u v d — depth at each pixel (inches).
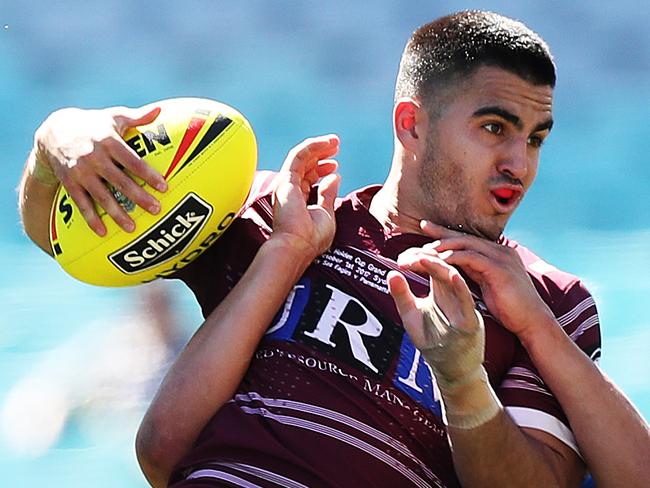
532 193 1127.0
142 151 362.6
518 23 382.0
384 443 345.7
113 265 366.0
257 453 344.5
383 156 1160.2
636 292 917.8
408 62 388.5
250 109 1246.9
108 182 359.6
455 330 315.9
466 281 372.2
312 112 1240.8
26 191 397.1
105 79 1302.9
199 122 369.4
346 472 341.1
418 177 379.9
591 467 346.9
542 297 376.2
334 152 394.3
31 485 684.7
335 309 365.1
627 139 1227.9
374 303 365.7
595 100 1293.1
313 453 342.6
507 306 353.4
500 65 365.1
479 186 367.9
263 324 362.6
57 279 932.6
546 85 367.9
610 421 343.3
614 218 1071.6
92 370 767.7
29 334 829.8
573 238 1035.9
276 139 1192.8
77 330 833.5
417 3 1413.6
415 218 381.4
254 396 357.4
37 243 413.7
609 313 885.8
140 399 748.0
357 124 1217.4
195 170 361.1
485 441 328.2
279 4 1427.2
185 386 357.7
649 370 800.9
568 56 1349.7
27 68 1316.4
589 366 350.0
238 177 369.4
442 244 360.8
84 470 700.0
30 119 1221.7
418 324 324.5
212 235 371.9
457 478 350.6
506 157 363.9
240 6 1429.6
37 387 766.5
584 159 1184.8
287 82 1295.5
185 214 360.2
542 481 338.6
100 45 1362.0
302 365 356.5
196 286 407.2
